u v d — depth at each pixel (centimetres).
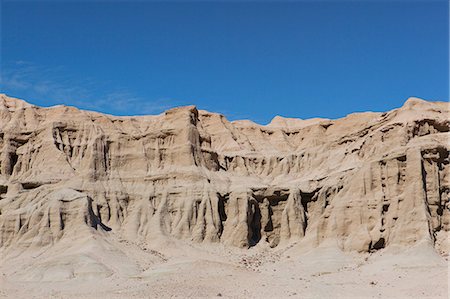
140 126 14900
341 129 14675
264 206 13438
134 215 13100
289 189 13475
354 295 9281
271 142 15825
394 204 11819
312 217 13175
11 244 11962
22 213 12331
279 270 11206
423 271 10156
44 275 10631
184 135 13875
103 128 14362
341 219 12206
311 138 15012
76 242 11769
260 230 13288
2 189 13325
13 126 14188
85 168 13525
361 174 12388
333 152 14225
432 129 12612
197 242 12738
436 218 11588
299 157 14625
